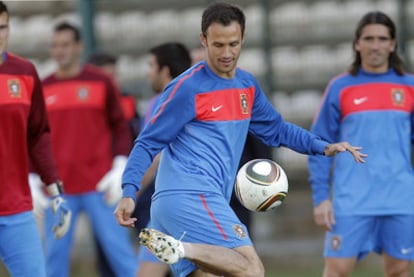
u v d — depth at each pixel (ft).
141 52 164.45
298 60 163.02
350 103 89.04
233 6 70.13
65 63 114.73
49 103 114.83
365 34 87.81
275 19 162.71
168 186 71.10
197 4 163.32
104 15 163.12
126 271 113.50
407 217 88.48
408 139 89.76
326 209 89.86
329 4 161.89
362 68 89.71
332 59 162.20
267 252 147.54
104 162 114.83
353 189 88.94
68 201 113.91
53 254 110.01
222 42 69.21
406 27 154.81
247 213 90.58
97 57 130.41
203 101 70.59
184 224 70.18
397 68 89.30
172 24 164.04
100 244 114.83
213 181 70.90
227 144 71.72
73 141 114.32
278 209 160.15
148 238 66.90
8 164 78.33
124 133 115.96
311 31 162.20
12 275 79.71
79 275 150.61
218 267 68.59
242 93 72.54
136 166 69.77
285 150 162.71
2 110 77.87
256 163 74.38
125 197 69.00
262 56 163.94
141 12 164.04
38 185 98.27
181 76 71.00
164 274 90.94
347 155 89.51
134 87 164.76
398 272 89.97
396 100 88.84
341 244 89.15
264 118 75.82
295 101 163.63
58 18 167.94
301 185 161.89
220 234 69.62
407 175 89.04
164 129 70.23
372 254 143.95
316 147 75.41
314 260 145.89
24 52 169.68
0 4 75.77
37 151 83.30
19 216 79.00
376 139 88.53
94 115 114.83
